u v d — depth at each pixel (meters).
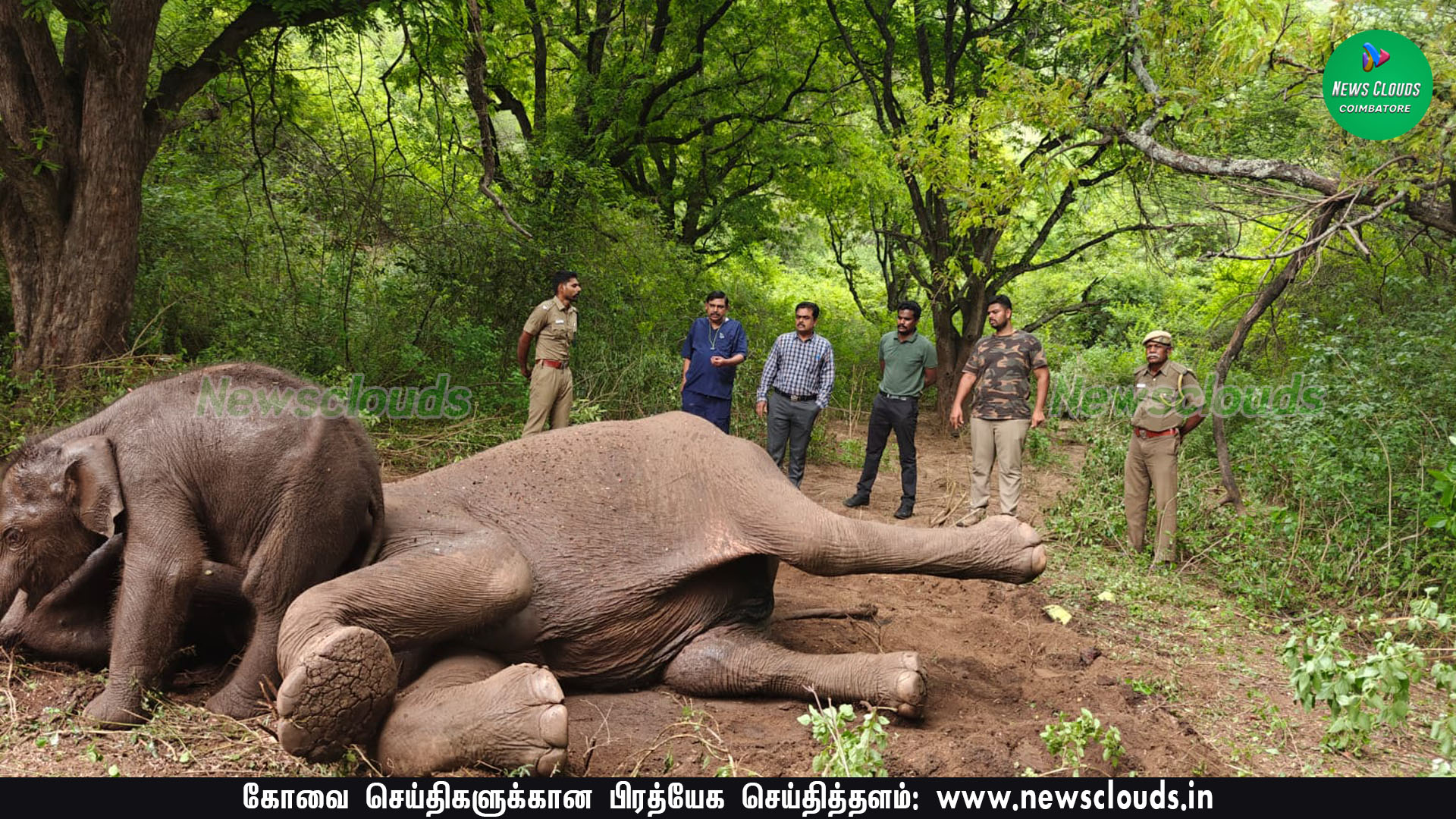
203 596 4.55
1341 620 4.59
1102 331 23.50
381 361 11.12
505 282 12.62
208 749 3.89
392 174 11.96
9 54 8.38
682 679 4.79
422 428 9.78
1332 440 8.50
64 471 4.10
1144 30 8.57
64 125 8.59
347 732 3.67
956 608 6.59
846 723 4.36
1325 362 9.80
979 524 4.87
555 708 3.69
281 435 4.18
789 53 17.69
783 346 9.80
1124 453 9.63
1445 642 6.17
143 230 11.03
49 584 4.29
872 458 10.05
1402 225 10.08
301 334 10.82
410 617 4.12
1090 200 16.81
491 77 15.64
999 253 16.81
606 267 13.34
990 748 4.12
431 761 3.77
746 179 20.34
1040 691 5.04
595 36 16.69
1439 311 10.75
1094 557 8.07
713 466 4.87
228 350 10.19
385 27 11.18
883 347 9.91
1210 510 8.52
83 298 8.59
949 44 15.36
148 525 4.07
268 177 12.42
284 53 11.43
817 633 5.80
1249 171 7.94
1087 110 9.02
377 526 4.49
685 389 9.80
